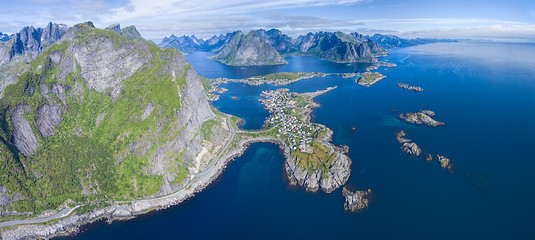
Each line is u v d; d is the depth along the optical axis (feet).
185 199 636.48
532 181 637.30
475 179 655.76
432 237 501.56
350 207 584.40
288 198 624.59
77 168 652.48
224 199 629.10
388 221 543.80
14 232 545.85
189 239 518.37
